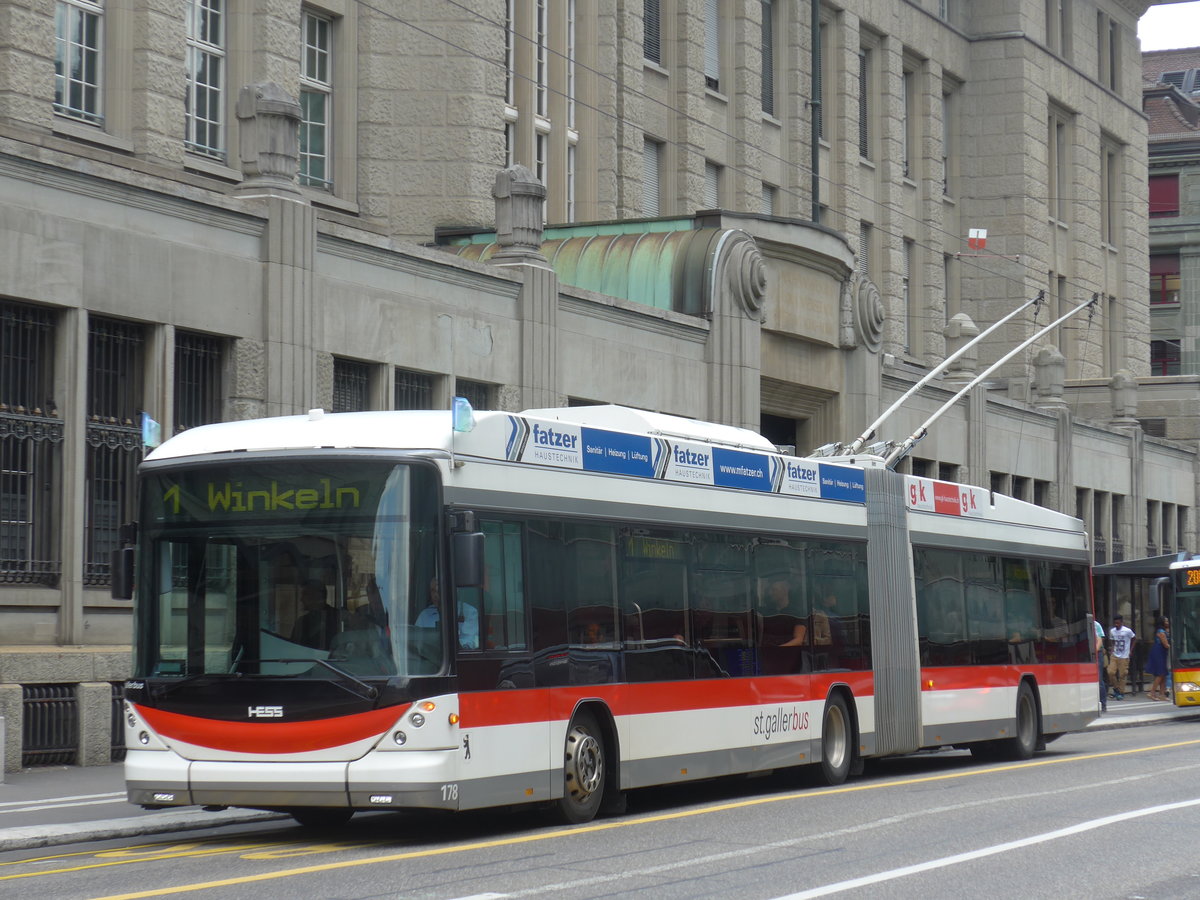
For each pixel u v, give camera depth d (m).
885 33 50.94
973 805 16.58
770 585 18.30
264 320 22.61
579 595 15.06
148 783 13.46
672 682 16.31
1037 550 25.25
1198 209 80.62
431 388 25.95
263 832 14.89
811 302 35.28
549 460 14.90
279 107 23.12
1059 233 60.09
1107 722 33.78
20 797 16.84
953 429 43.38
